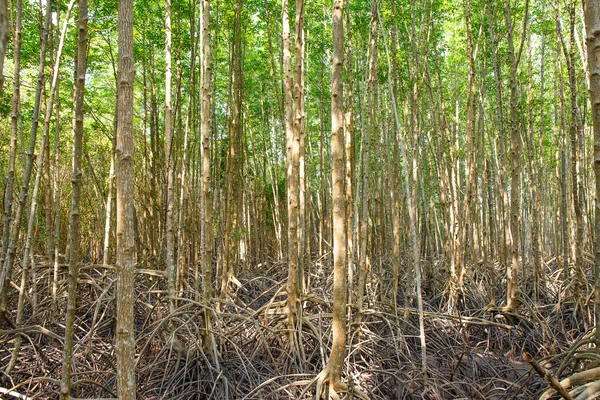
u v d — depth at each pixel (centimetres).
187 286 853
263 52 1302
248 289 1138
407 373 611
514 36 1258
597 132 325
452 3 1124
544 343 782
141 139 1380
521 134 1291
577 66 1166
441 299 972
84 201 1641
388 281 1039
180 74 866
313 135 1791
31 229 554
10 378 500
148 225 1219
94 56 1012
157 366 608
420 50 1006
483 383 678
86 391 557
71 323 319
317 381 431
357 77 941
